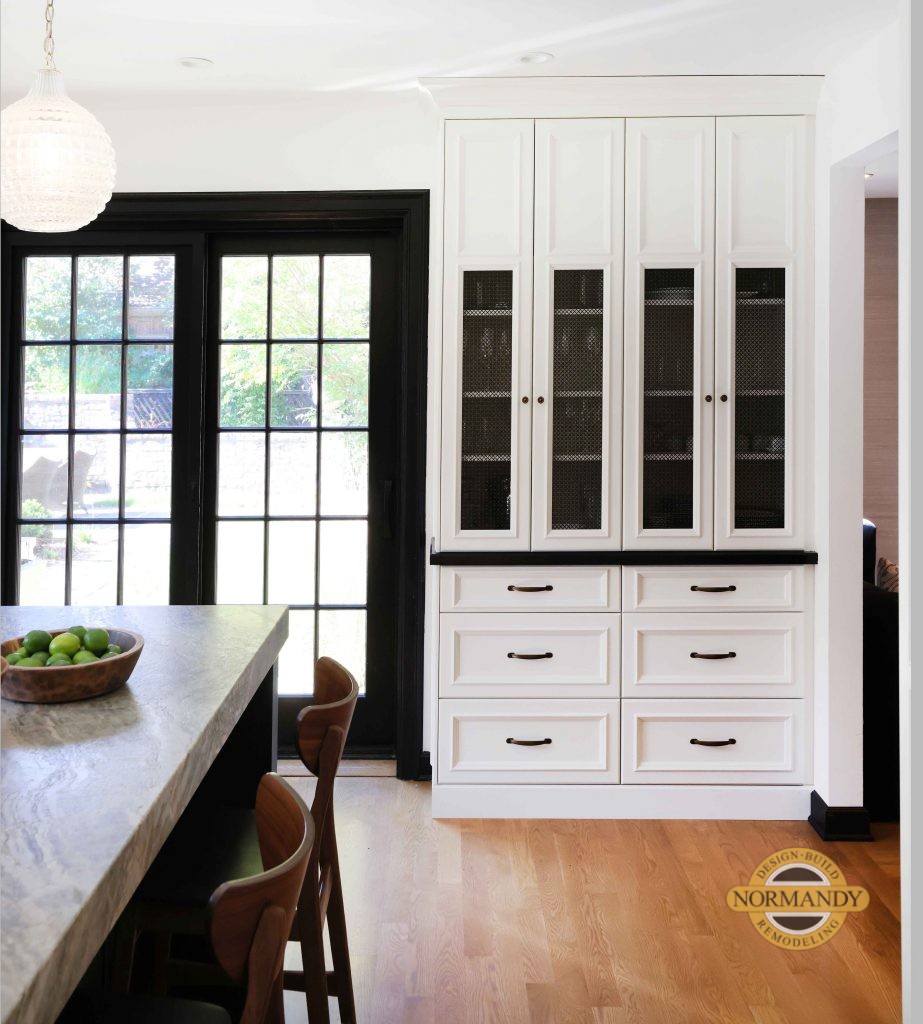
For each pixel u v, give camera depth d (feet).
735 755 11.12
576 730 11.12
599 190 10.96
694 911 8.81
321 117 11.96
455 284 10.97
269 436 12.71
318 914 5.55
